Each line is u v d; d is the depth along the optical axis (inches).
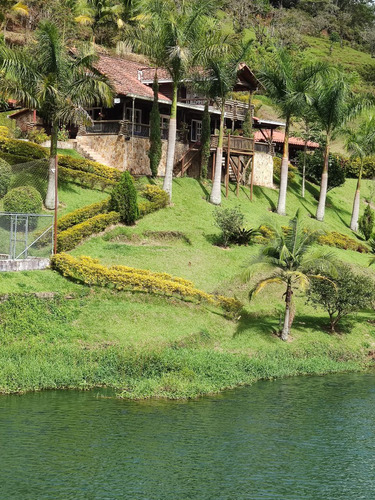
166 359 1034.7
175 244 1625.2
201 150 2071.9
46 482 631.8
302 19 6220.5
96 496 605.6
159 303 1261.1
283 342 1258.0
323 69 2016.5
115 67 2171.5
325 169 2159.2
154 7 1759.4
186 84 2000.5
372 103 2153.1
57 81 1481.3
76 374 965.8
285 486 646.5
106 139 1936.5
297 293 1514.5
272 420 855.7
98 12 3159.5
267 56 4170.8
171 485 636.7
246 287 1462.8
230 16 4916.3
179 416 849.5
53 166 1550.2
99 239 1525.6
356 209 2271.2
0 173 1476.4
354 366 1226.6
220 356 1114.1
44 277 1230.3
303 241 1248.8
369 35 6491.1
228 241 1670.8
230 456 719.1
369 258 1935.3
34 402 870.4
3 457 684.1
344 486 651.5
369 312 1537.9
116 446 729.6
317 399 972.6
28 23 2878.9
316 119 2198.6
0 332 1055.6
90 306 1190.3
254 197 2139.5
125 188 1616.6
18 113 2175.2
